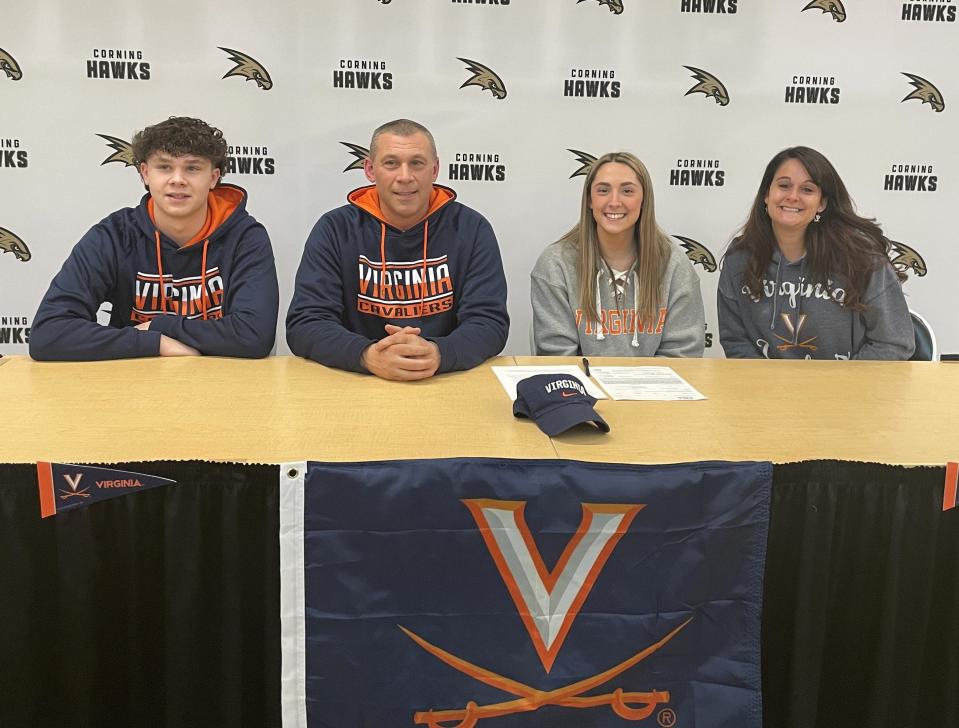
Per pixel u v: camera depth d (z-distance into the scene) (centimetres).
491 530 120
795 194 239
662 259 245
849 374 185
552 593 121
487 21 279
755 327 255
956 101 295
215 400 153
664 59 286
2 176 276
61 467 115
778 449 131
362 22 277
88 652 121
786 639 129
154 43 273
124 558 120
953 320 311
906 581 128
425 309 221
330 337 183
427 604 121
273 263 215
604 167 235
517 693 122
